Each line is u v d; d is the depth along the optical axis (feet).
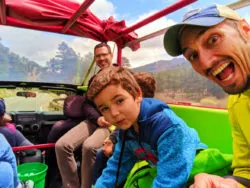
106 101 2.79
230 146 4.35
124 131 3.54
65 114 8.03
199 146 3.40
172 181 2.77
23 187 5.92
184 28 2.21
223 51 2.04
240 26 2.12
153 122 3.01
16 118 8.55
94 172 5.63
